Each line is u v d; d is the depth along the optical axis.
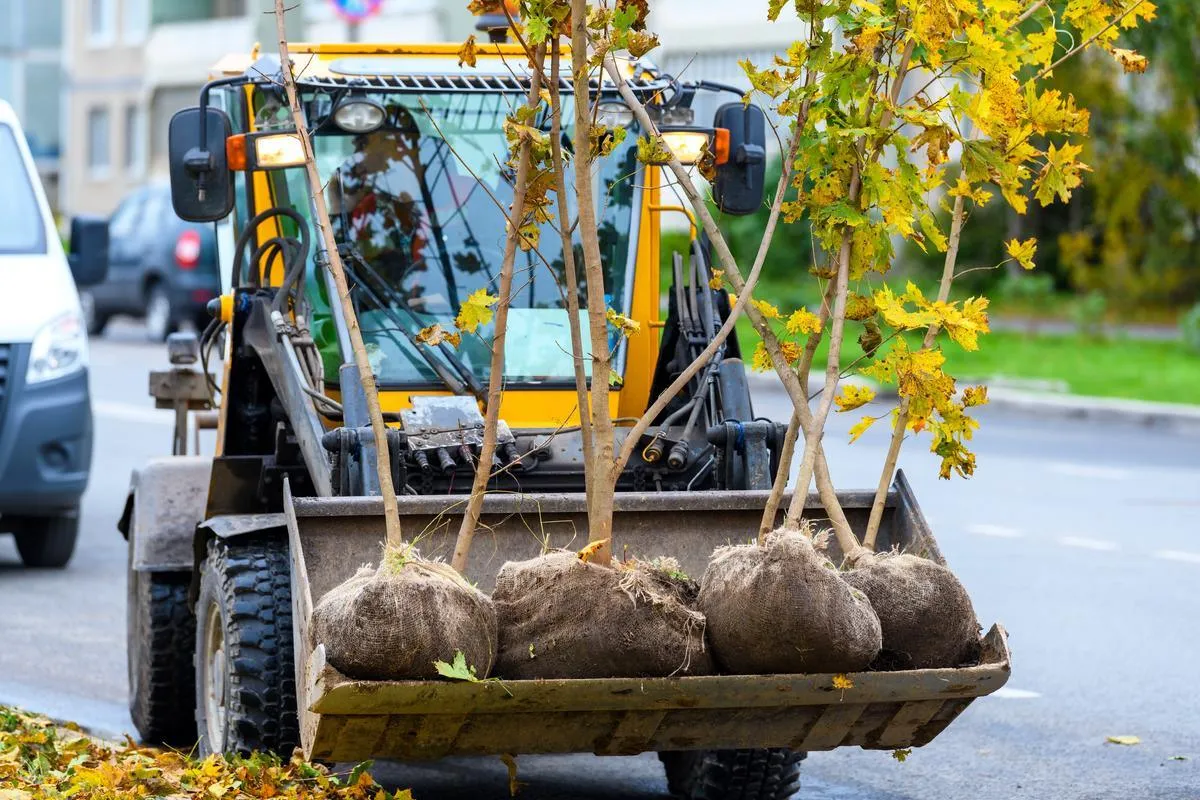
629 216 15.04
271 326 14.11
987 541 25.89
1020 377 46.50
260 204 15.20
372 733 10.34
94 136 111.12
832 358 11.05
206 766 12.39
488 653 10.20
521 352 14.59
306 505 11.59
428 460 13.34
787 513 11.30
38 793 12.13
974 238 60.75
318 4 89.44
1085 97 51.91
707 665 10.34
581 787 14.64
